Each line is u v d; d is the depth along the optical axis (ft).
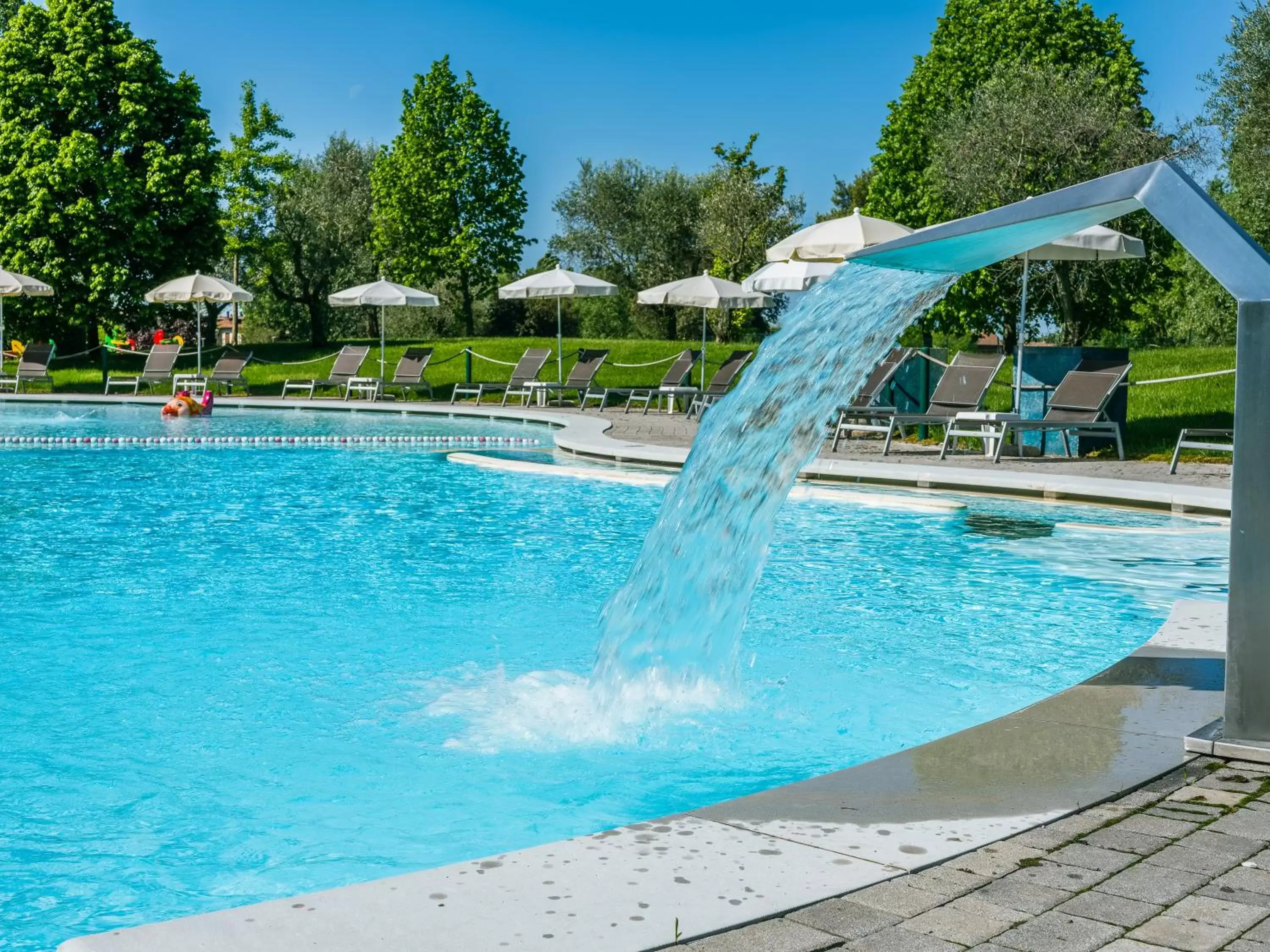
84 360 113.50
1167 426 56.08
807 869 8.77
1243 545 11.85
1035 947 7.48
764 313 156.97
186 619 21.34
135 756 14.20
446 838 11.75
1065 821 9.92
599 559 27.61
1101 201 13.06
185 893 10.48
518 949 7.39
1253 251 12.03
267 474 44.83
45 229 102.73
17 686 17.13
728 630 18.84
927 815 9.98
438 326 155.63
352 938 7.54
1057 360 51.52
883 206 112.27
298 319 168.04
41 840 11.68
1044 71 80.69
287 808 12.57
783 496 19.61
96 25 106.73
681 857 9.00
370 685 17.22
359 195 151.64
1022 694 17.10
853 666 18.61
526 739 14.94
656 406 84.79
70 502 37.06
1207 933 7.67
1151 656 15.90
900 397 59.93
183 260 108.88
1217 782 10.95
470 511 35.58
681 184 170.50
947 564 27.14
